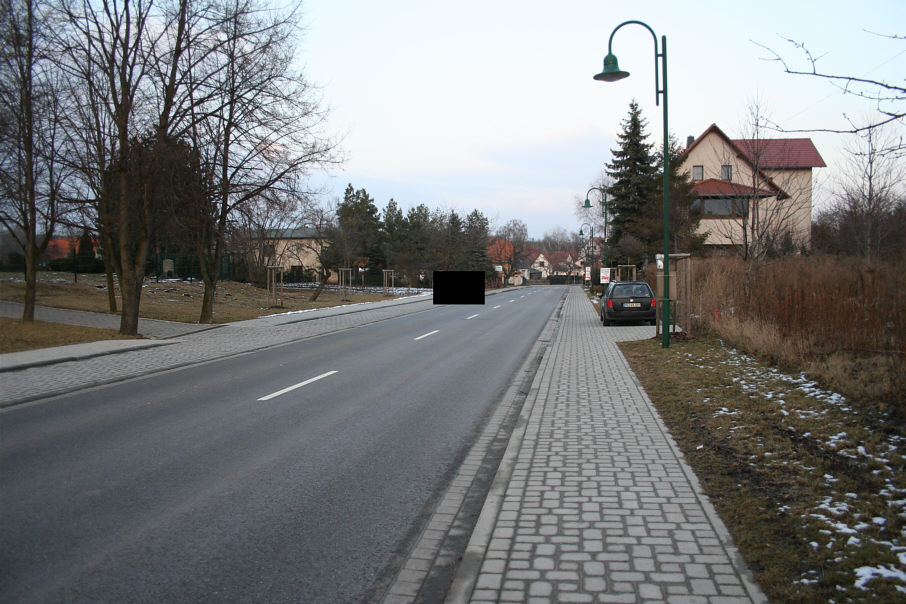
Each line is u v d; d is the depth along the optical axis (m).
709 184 41.12
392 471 5.73
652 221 38.53
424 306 36.12
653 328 19.86
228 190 20.75
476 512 4.75
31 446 6.52
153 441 6.72
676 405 8.00
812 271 10.70
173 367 12.41
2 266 35.69
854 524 4.02
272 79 20.06
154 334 18.45
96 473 5.61
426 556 3.98
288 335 18.81
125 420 7.73
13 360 12.47
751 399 7.81
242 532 4.32
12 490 5.15
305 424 7.53
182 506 4.81
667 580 3.43
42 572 3.70
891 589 3.18
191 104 18.61
